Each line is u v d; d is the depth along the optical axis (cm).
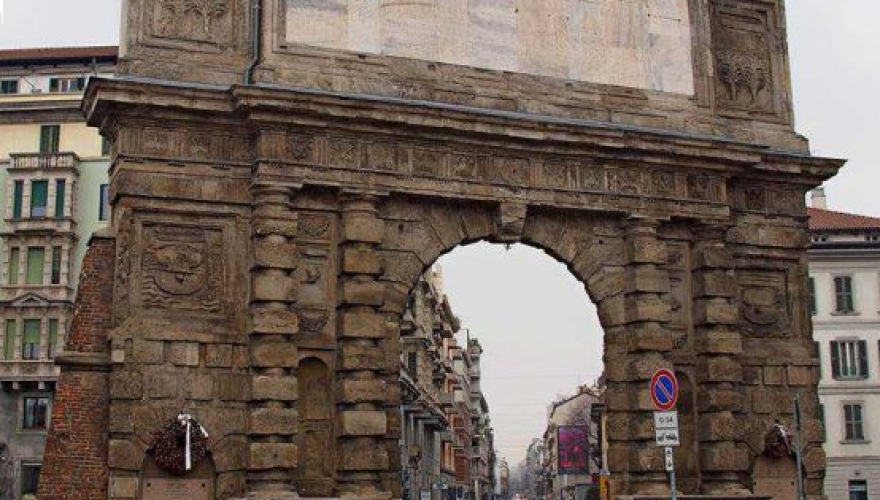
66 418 2702
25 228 6569
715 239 3322
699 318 3281
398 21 3102
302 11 3003
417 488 7306
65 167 6638
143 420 2709
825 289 6812
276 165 2852
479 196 3061
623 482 3139
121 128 2817
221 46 2964
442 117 2978
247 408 2788
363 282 2909
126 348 2720
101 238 2800
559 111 3212
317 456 2845
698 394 3262
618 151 3195
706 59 3459
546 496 18950
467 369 14888
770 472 3359
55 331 6475
